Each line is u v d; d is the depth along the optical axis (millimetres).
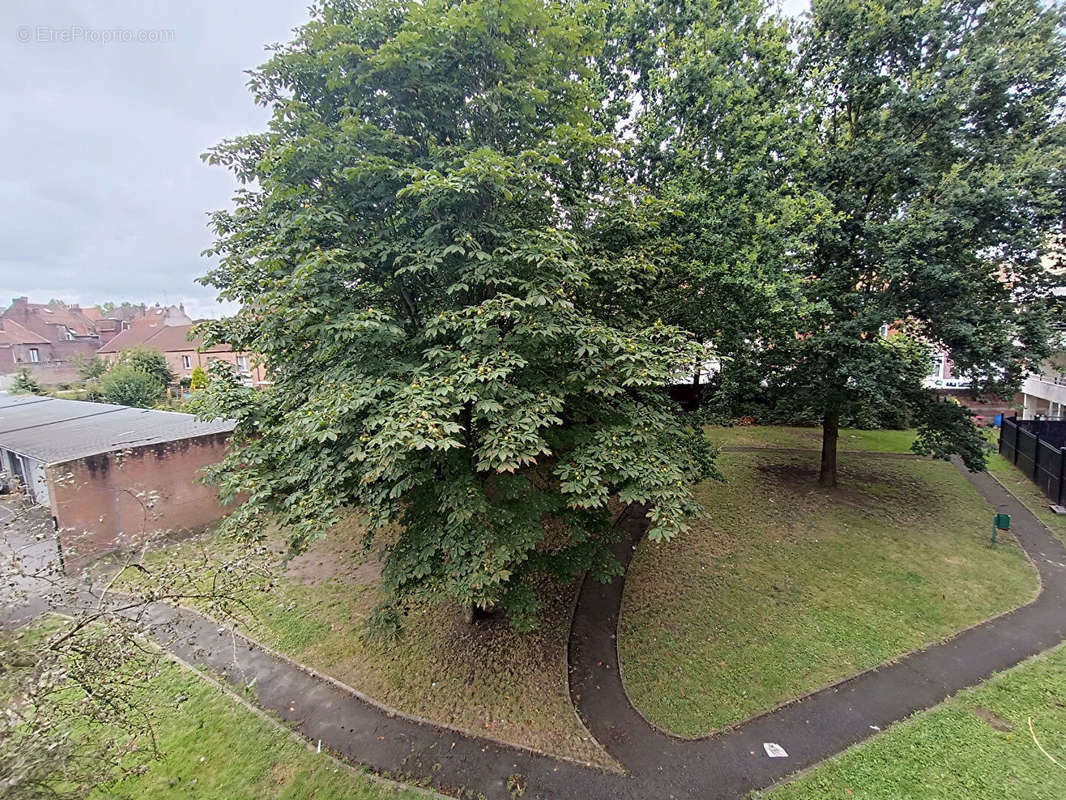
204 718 6250
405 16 6086
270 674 7133
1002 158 9984
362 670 7172
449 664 7254
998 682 6496
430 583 6285
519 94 5926
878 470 15312
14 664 3398
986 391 11266
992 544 10453
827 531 11180
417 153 6457
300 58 5871
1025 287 10570
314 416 4930
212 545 10344
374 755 5738
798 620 8047
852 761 5406
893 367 10727
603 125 10109
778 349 11680
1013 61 9570
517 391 5441
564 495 7625
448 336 6398
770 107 10016
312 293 5629
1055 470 12594
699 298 9695
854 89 10766
